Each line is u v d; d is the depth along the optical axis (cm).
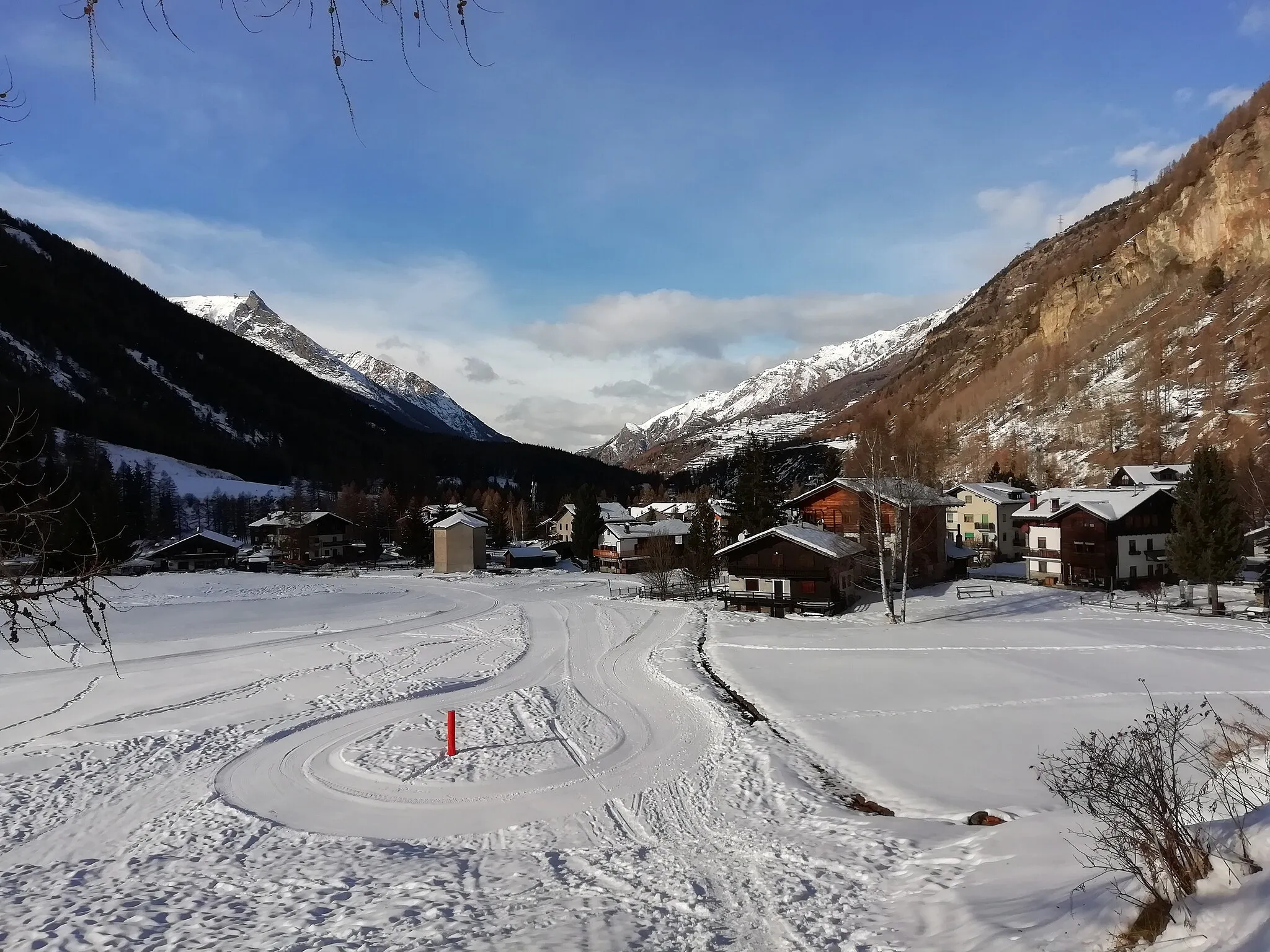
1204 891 651
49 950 988
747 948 905
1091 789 864
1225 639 3059
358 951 929
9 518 504
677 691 2666
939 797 1566
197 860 1371
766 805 1587
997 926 806
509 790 1748
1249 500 5809
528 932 966
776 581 4422
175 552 8638
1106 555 4750
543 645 3725
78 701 2678
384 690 2784
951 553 5444
